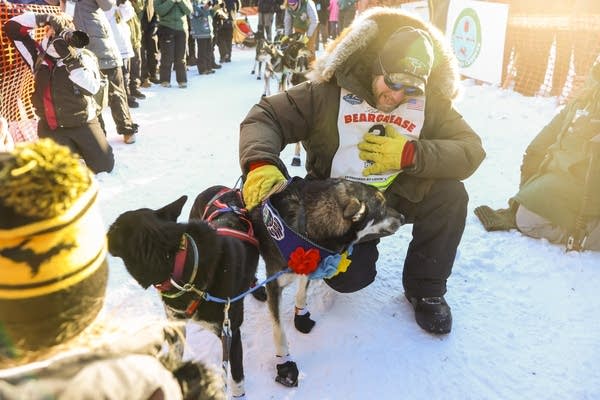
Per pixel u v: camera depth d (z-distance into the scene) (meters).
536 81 7.05
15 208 0.58
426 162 2.40
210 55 10.75
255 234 2.35
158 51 9.73
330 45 2.54
